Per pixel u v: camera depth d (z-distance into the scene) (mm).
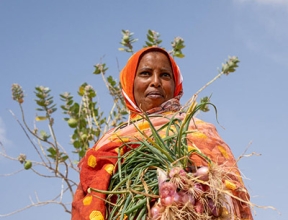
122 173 3465
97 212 3393
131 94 4250
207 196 3111
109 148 3625
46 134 6773
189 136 3631
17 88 6840
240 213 3447
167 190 3080
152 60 4199
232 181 3340
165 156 3295
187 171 3232
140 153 3422
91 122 6980
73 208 3527
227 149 3697
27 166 6543
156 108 4012
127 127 3859
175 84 4324
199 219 3033
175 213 3023
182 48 6992
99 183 3457
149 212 3135
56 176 6645
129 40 7082
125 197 3307
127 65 4309
